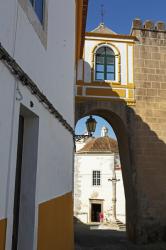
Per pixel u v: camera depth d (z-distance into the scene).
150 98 18.45
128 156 17.95
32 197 4.39
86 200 35.19
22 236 4.27
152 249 15.30
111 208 34.59
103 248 15.14
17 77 3.62
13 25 3.58
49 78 5.51
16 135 3.64
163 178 17.61
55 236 5.84
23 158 4.52
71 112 9.00
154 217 17.12
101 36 18.81
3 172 3.26
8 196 3.38
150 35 19.20
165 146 17.97
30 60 4.29
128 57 18.83
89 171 35.72
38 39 4.71
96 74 18.44
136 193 17.28
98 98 18.09
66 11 7.51
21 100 3.80
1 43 3.20
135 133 17.98
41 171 4.75
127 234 18.92
